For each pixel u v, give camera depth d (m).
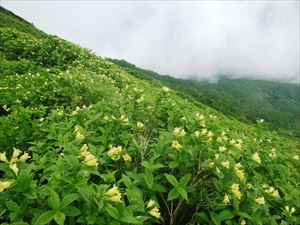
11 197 3.17
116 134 5.22
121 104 6.67
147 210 3.40
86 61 15.97
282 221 4.01
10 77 11.20
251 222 3.81
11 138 6.18
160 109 5.97
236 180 4.04
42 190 3.06
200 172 4.09
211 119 6.09
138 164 4.43
